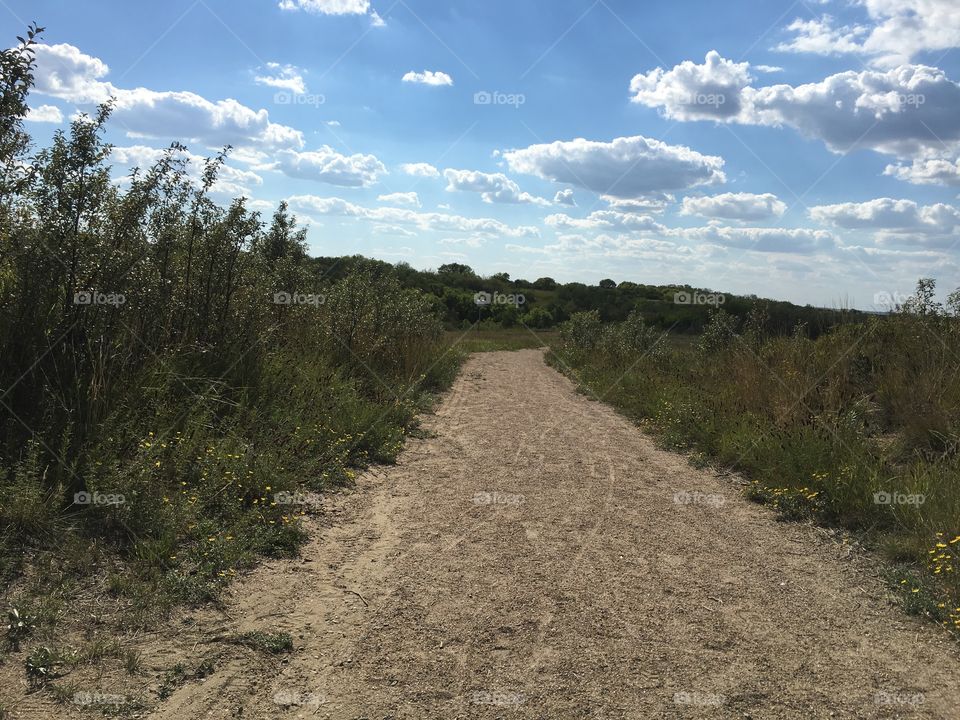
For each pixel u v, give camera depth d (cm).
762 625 345
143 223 589
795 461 603
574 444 815
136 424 510
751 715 265
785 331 1164
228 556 390
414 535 470
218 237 703
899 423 729
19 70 450
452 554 434
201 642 307
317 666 295
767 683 289
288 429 635
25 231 483
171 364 586
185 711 256
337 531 474
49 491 402
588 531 486
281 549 426
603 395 1294
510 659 303
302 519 487
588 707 268
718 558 440
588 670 295
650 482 640
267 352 784
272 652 304
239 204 721
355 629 329
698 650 316
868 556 451
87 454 430
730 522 520
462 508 536
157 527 406
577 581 394
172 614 329
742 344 1148
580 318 2633
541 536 473
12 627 295
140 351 581
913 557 439
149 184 575
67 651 282
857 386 840
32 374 463
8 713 244
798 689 285
